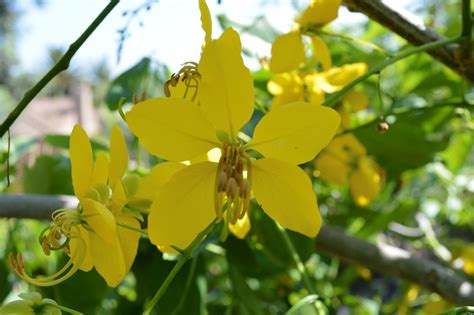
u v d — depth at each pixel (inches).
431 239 20.3
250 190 9.5
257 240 15.2
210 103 9.5
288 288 19.8
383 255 16.4
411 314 22.3
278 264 16.0
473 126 16.8
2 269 16.8
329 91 13.8
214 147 9.7
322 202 20.5
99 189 10.0
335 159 16.6
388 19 13.2
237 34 9.5
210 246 15.9
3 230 20.5
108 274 9.7
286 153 9.6
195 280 15.2
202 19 10.0
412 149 17.8
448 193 22.8
